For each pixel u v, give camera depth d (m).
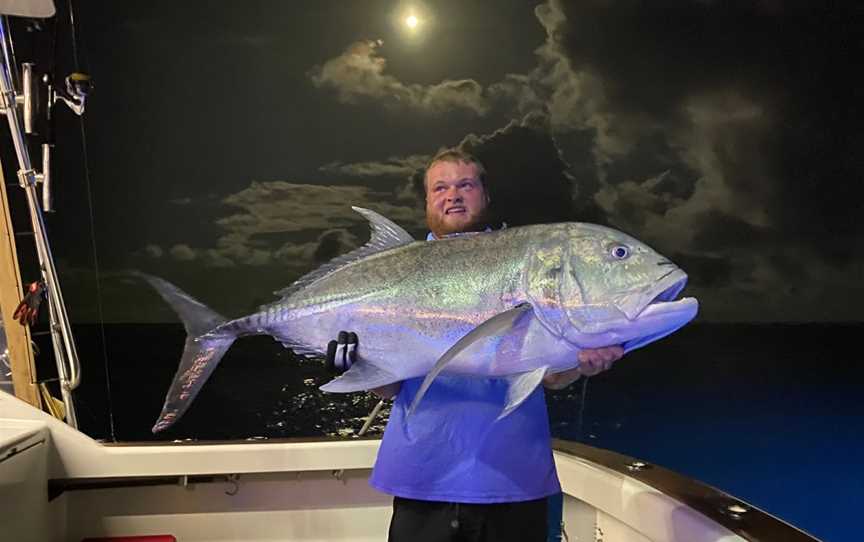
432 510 1.61
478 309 1.49
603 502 1.96
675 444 20.36
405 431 1.63
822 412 22.33
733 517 1.56
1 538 1.93
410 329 1.53
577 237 1.48
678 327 1.43
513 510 1.60
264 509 2.44
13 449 2.00
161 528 2.40
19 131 2.41
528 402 1.65
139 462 2.27
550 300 1.45
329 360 1.54
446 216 1.77
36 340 2.56
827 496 17.66
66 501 2.36
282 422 17.50
